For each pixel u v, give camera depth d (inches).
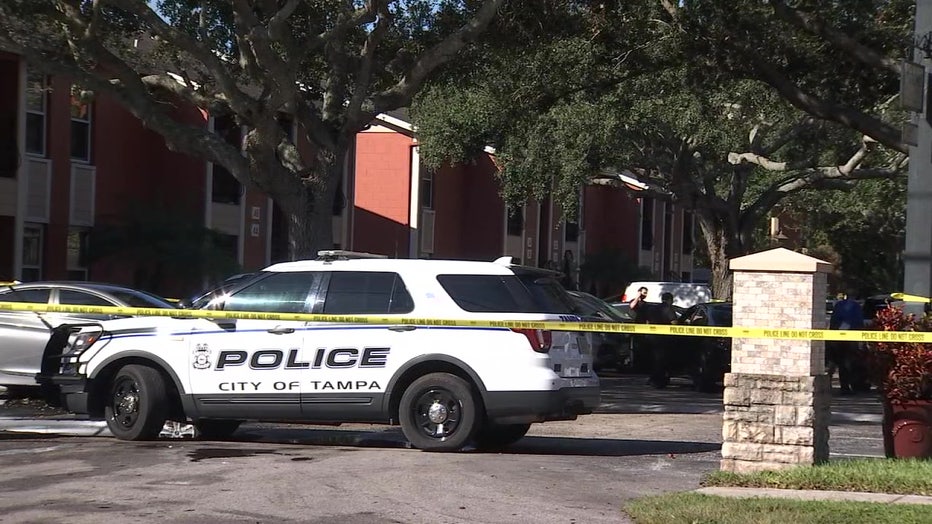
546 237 1818.4
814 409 379.2
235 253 1170.6
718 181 1702.8
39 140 1003.3
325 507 330.6
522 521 312.0
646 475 399.9
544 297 457.4
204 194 1104.8
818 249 2268.7
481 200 1648.6
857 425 611.5
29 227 995.3
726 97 1066.7
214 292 478.9
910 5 732.7
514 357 442.0
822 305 387.9
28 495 347.9
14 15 689.0
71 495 347.9
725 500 323.6
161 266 991.6
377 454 444.5
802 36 765.9
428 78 807.7
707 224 1435.8
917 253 454.6
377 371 452.1
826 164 1540.4
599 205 2041.1
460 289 453.7
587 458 449.7
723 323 860.6
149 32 759.1
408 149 1465.3
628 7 774.5
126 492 353.4
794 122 1268.5
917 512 299.3
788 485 355.3
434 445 447.2
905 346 406.9
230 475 386.0
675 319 911.7
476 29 700.7
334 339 457.4
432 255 1549.0
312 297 464.1
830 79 775.1
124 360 483.5
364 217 1476.4
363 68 710.5
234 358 465.4
